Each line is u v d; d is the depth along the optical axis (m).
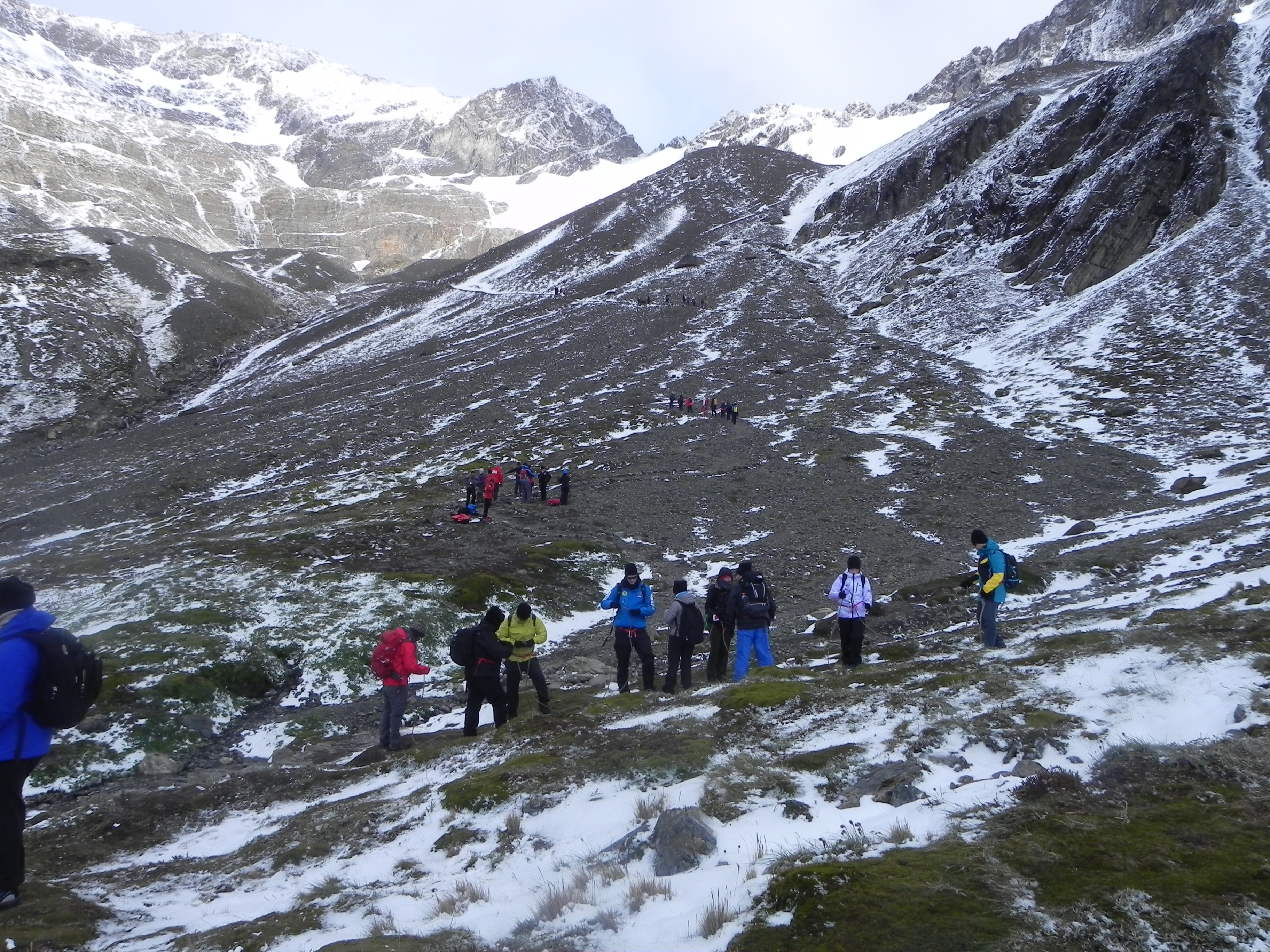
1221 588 12.95
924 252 101.06
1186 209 77.81
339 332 125.19
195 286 138.38
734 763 8.20
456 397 71.06
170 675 19.33
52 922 7.22
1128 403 52.22
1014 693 8.70
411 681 21.20
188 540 35.34
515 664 14.38
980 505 36.56
